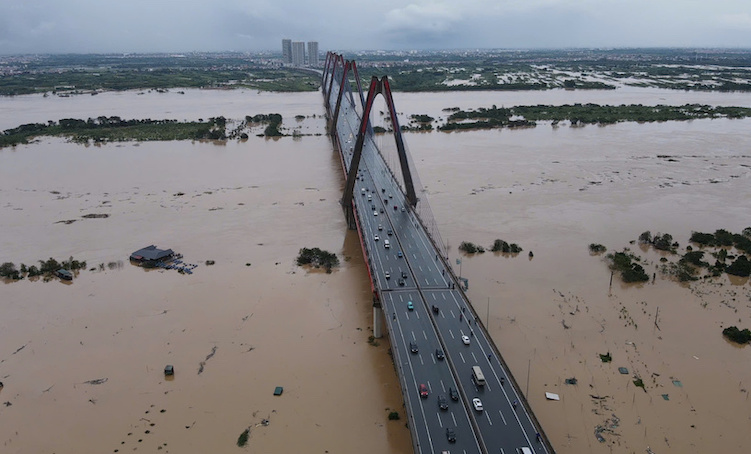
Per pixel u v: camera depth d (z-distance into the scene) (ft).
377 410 290.56
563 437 265.95
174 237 529.45
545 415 280.72
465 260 461.37
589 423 275.39
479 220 555.69
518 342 342.44
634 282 420.36
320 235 533.55
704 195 634.84
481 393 270.87
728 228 536.01
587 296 399.85
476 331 323.37
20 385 314.14
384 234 468.34
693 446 261.03
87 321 380.17
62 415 289.74
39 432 278.05
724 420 277.23
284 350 343.26
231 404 295.69
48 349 348.18
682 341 343.26
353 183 530.27
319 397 300.61
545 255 471.62
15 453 264.52
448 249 484.33
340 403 295.89
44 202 634.02
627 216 568.41
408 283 383.04
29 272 453.17
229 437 272.72
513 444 238.27
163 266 463.42
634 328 357.82
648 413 282.56
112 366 329.93
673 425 274.36
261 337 357.61
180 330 367.04
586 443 262.67
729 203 606.96
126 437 273.54
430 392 272.51
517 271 440.86
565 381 306.35
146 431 277.23
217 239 524.11
